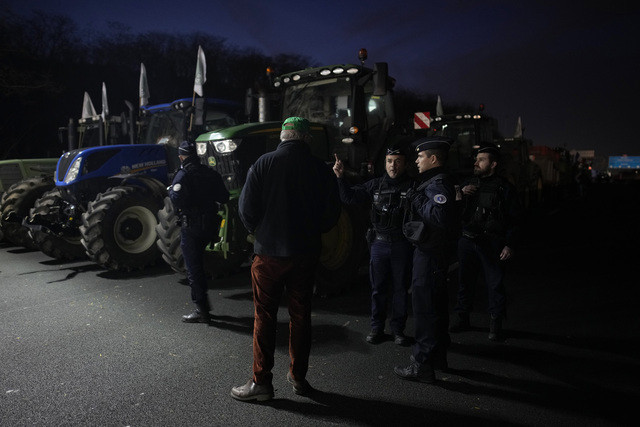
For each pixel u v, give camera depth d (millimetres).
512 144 13797
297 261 2840
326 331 4234
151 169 7582
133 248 6715
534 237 9516
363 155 6004
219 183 4430
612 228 10758
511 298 5238
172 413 2797
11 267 7082
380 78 5680
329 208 2982
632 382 3189
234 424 2678
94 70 28406
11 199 8305
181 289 5699
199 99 7004
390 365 3479
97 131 9500
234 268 6438
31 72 22578
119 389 3100
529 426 2660
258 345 2885
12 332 4195
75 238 7582
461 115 11625
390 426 2660
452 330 4211
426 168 3098
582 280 5977
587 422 2695
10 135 23562
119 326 4355
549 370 3385
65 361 3555
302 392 3012
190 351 3754
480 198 3914
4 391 3076
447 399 2965
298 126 2930
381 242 3783
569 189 21906
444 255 3045
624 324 4332
